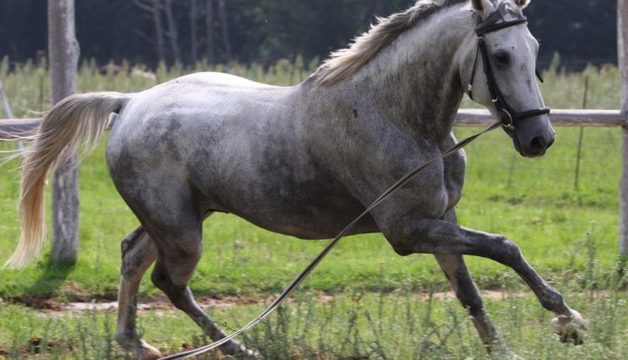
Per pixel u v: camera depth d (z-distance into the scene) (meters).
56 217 15.11
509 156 26.88
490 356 9.48
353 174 9.68
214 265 15.16
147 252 11.02
